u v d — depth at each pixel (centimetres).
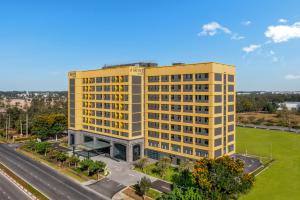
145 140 10406
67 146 12575
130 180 7919
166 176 8206
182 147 9150
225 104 8956
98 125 11425
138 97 10156
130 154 9944
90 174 8375
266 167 9412
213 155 8375
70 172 8625
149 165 9362
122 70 10100
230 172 5706
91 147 10594
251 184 5900
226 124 9050
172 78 9381
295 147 12725
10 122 16988
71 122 12694
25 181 7775
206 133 8431
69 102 12769
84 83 12169
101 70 11125
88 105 11981
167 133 9606
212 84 8212
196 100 8669
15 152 11538
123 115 10144
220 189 5550
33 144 11675
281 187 7344
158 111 9875
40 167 9250
